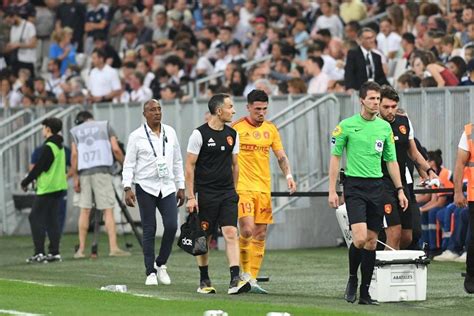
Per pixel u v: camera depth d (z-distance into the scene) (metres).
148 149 41.12
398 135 38.50
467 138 36.84
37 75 81.69
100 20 80.44
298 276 44.00
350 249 35.53
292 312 31.16
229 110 37.91
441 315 31.89
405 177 38.84
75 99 71.38
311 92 60.56
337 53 62.47
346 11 68.25
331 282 41.91
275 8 71.44
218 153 37.91
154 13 77.44
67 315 30.38
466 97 52.56
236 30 72.19
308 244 56.44
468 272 37.56
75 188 53.66
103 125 53.44
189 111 62.31
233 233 37.78
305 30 68.25
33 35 80.88
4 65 80.88
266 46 68.94
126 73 70.75
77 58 78.19
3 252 57.53
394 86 57.94
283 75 62.84
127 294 35.66
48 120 52.88
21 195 64.94
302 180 57.03
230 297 36.53
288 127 57.81
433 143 53.91
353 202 34.88
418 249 40.88
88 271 47.38
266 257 51.56
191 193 37.88
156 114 41.22
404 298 36.00
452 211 48.72
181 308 31.94
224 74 66.38
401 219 39.06
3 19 81.56
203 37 71.88
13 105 76.38
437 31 58.53
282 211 55.88
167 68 68.06
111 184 53.72
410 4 63.22
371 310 33.00
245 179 38.66
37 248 52.34
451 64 55.03
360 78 56.00
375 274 35.84
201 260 38.22
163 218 41.22
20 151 68.25
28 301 33.50
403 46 59.72
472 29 57.19
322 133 56.84
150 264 41.12
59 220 55.12
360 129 35.06
